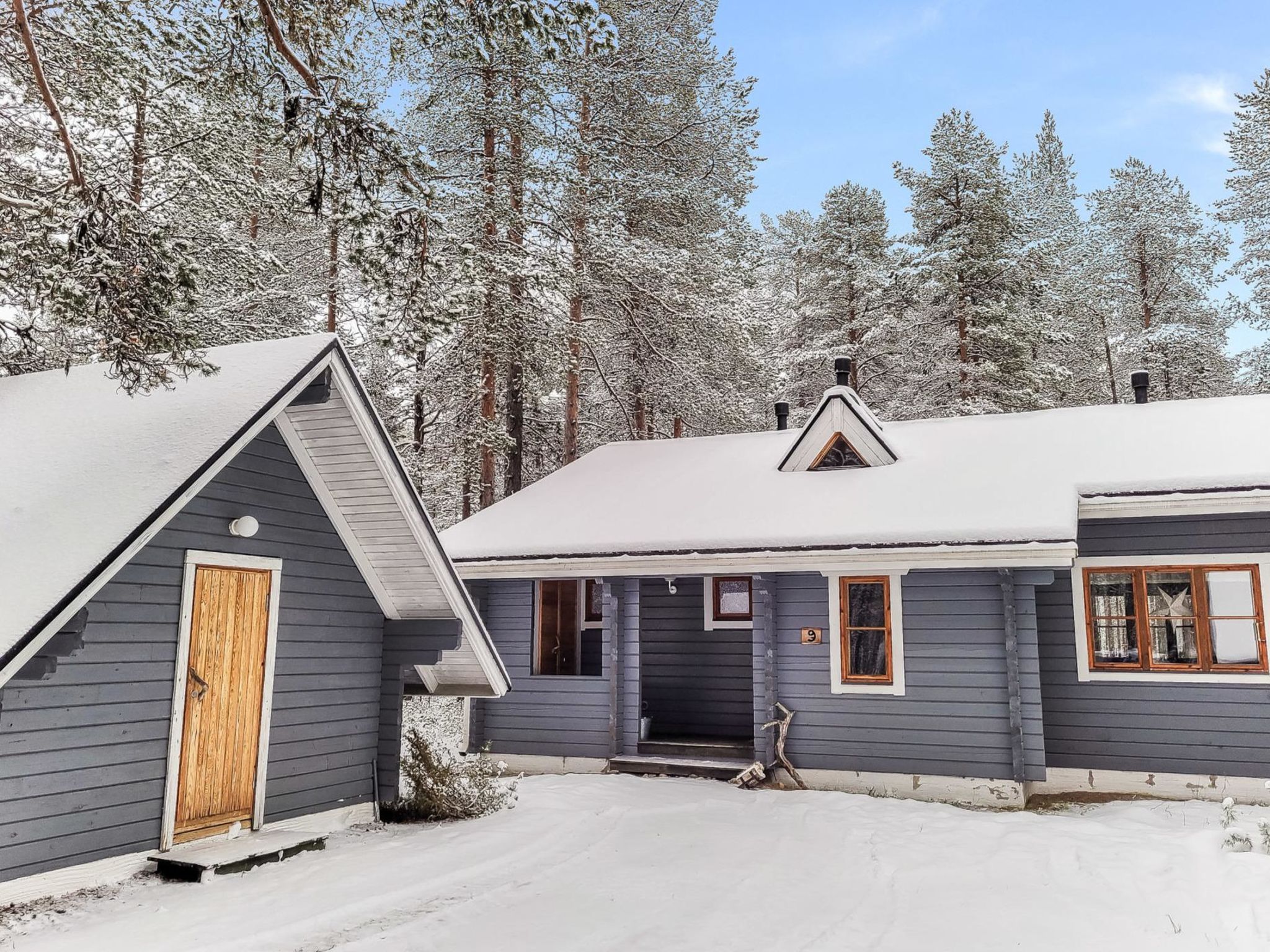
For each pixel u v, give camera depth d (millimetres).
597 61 18562
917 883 6895
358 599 9016
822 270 29047
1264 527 10531
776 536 11375
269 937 5305
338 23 6750
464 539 13828
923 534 10531
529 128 17156
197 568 7137
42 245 6016
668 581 13625
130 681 6496
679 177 20469
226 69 7188
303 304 19641
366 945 5328
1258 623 10453
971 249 25234
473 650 9453
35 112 11594
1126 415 13219
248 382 7535
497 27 6438
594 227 18125
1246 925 5578
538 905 6238
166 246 6094
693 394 20828
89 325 6156
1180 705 10664
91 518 5980
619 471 15516
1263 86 26781
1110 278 32125
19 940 5082
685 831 8664
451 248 7480
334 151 6395
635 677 12758
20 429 7625
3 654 4887
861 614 11352
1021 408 24875
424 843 7895
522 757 12969
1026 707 10266
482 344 17859
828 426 13422
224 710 7336
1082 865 7250
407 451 21406
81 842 6066
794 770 11203
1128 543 11156
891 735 10906
